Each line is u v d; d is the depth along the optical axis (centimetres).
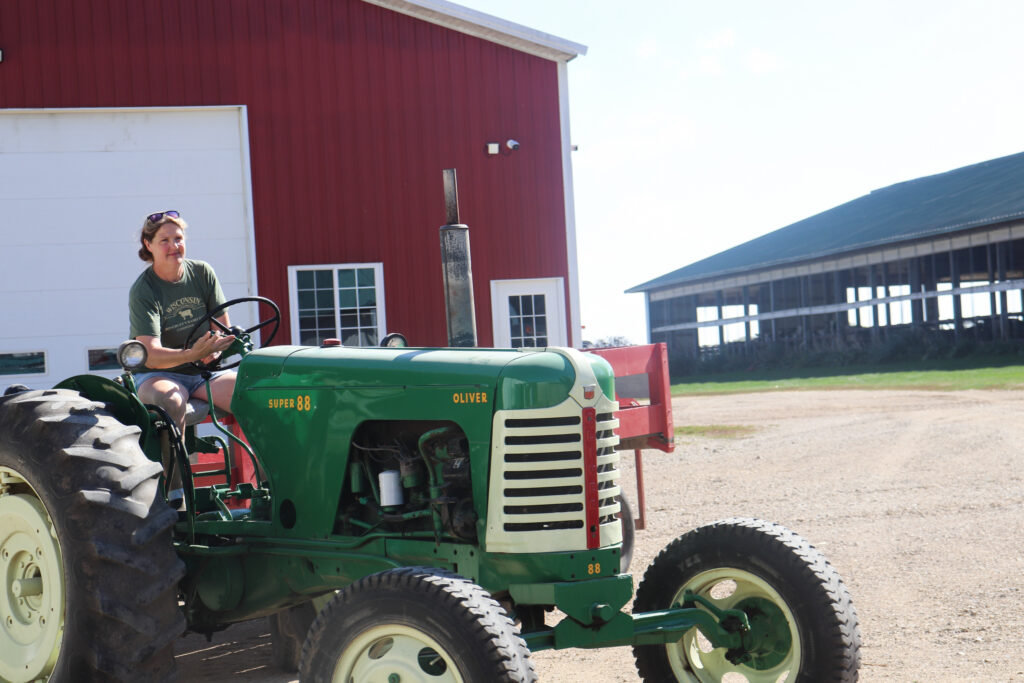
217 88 1213
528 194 1314
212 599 423
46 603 381
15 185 1159
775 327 4684
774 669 396
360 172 1259
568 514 355
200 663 523
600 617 354
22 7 1161
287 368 409
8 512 397
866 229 4438
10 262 1155
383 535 379
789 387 3041
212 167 1215
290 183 1237
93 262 1175
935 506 880
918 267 3950
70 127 1174
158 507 368
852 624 376
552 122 1323
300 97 1241
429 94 1283
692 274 5134
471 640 302
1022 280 3453
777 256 4612
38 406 390
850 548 732
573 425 356
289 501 404
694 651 423
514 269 1307
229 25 1220
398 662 317
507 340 1303
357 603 324
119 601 350
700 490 1055
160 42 1197
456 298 570
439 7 1264
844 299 4375
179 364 443
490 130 1302
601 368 372
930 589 605
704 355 5125
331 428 392
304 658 331
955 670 458
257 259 1224
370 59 1265
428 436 370
